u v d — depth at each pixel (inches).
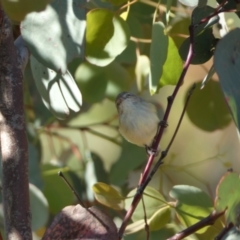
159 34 118.7
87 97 126.6
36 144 129.3
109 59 120.0
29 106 129.6
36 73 119.8
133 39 125.2
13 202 114.4
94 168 128.5
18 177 114.6
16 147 114.8
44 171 125.0
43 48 116.6
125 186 128.7
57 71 116.6
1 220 120.3
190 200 120.5
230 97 112.5
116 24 120.0
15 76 115.2
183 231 116.3
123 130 122.3
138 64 125.3
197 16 117.9
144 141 121.8
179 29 124.7
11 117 114.9
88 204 127.8
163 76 120.0
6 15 114.9
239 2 116.9
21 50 116.8
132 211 115.4
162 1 125.0
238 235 115.4
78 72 126.4
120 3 121.0
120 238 115.0
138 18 126.6
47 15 116.6
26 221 114.4
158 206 121.2
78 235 114.2
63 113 119.4
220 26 120.1
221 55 113.3
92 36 119.9
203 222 116.2
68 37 116.6
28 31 116.4
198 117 125.4
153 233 122.1
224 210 115.9
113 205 119.6
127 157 128.2
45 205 121.1
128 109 121.9
